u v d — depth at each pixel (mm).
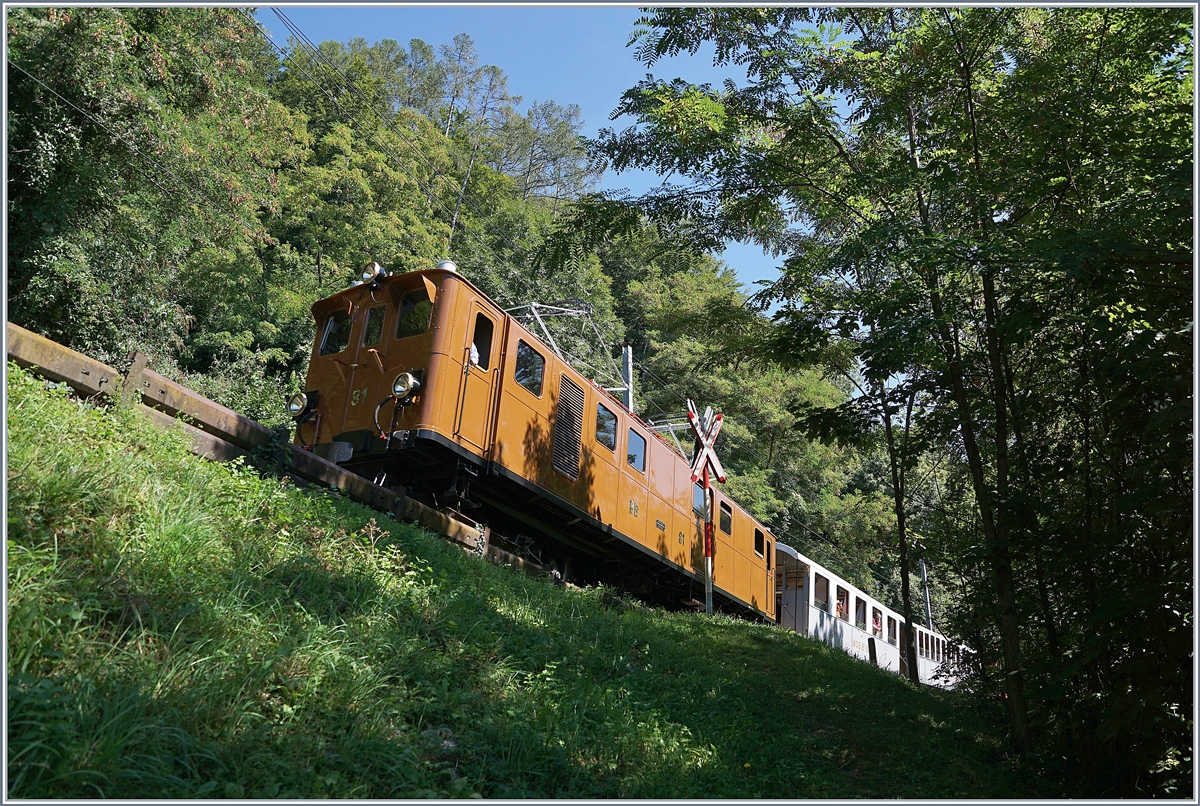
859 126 9930
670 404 33062
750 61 9711
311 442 10992
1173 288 5887
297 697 4426
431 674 5438
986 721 9523
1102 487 7625
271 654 4570
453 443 9984
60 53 14883
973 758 7574
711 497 16766
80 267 15906
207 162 18453
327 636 5121
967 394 8922
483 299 10789
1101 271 6117
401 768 4180
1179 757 6137
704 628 11500
